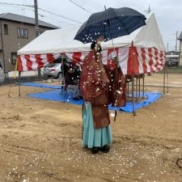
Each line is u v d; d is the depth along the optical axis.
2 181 4.23
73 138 6.14
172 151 5.28
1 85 17.58
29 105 10.16
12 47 34.12
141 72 9.05
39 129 6.94
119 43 8.52
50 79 21.27
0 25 32.50
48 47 11.20
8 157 5.14
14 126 7.25
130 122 7.45
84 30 5.93
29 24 35.97
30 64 11.70
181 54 44.62
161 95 12.25
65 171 4.52
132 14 6.05
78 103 10.41
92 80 4.83
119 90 5.11
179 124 7.22
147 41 9.73
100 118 5.03
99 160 4.91
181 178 4.21
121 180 4.19
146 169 4.53
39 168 4.65
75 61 10.33
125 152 5.25
